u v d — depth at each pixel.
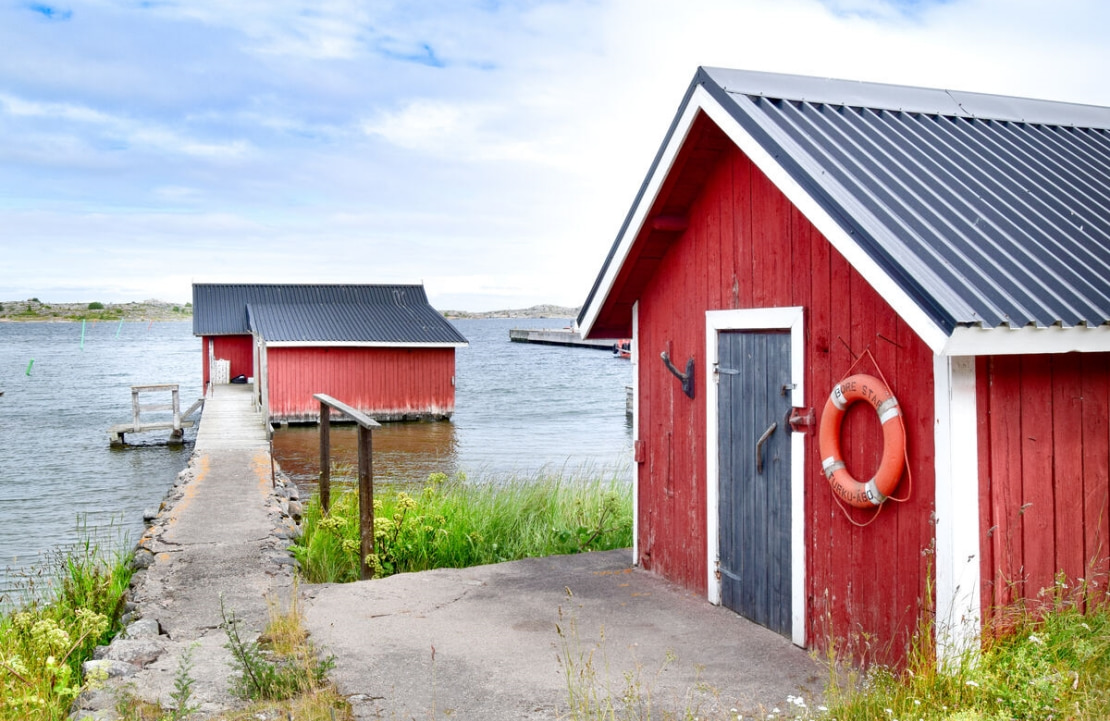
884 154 6.33
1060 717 4.20
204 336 36.28
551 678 5.70
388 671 5.84
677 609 7.22
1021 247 5.47
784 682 5.59
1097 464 5.48
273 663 5.87
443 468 22.83
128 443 29.12
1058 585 5.18
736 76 6.77
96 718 4.80
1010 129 7.70
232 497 12.15
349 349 32.22
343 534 9.91
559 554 9.70
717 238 7.20
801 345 6.22
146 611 7.13
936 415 5.05
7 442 29.34
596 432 31.53
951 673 4.74
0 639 6.71
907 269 4.77
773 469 6.59
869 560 5.65
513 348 120.06
